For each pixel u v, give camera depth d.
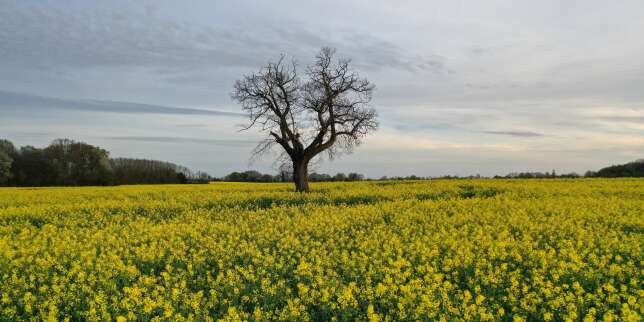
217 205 25.34
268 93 32.53
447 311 7.72
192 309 8.36
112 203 25.30
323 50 32.34
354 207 22.41
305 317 7.78
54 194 34.66
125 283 10.10
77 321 8.39
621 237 14.45
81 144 79.00
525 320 7.35
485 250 12.48
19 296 9.22
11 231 17.34
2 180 66.25
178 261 11.98
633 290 8.34
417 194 28.75
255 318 7.68
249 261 11.98
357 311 8.11
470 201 23.19
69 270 10.90
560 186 33.47
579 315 7.85
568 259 11.20
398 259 10.78
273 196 27.92
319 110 32.31
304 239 14.20
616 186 33.09
